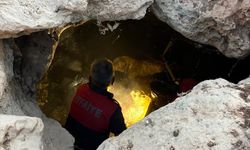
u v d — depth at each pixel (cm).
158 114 171
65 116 325
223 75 318
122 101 352
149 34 349
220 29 209
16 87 224
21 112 203
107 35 352
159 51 357
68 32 324
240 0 199
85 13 190
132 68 364
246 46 214
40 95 310
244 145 152
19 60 235
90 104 246
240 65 303
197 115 162
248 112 162
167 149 156
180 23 207
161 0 204
